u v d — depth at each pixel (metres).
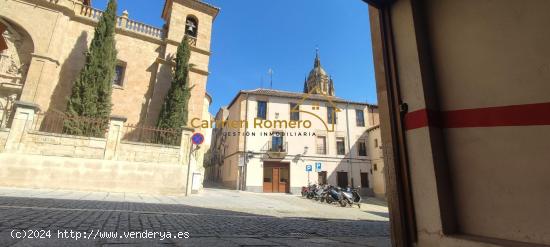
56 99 14.29
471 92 2.06
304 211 10.23
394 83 2.48
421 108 2.21
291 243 3.41
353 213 11.29
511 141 1.80
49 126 13.19
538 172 1.66
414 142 2.23
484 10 2.10
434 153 2.07
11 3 13.96
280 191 25.64
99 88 13.66
